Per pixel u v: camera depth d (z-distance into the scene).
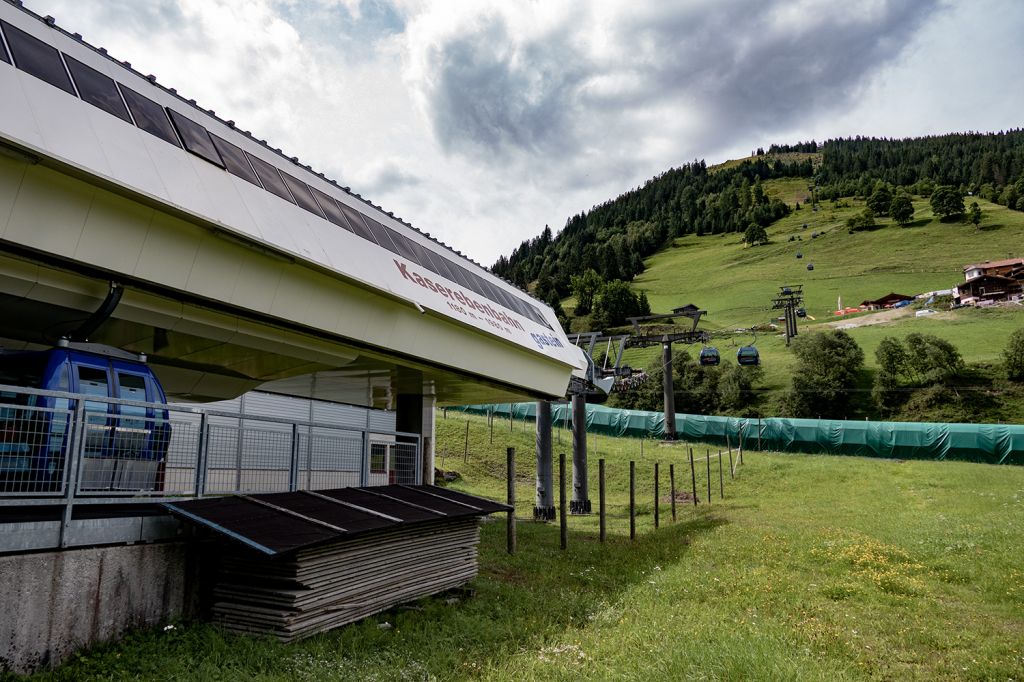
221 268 11.73
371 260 15.10
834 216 193.62
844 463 40.56
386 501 12.02
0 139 8.20
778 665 8.30
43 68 9.73
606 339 32.69
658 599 13.04
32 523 7.21
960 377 68.62
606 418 54.25
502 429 48.00
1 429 7.34
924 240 148.00
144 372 9.88
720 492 34.50
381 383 21.59
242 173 12.84
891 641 10.52
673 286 151.38
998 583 14.34
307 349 15.46
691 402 72.69
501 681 7.91
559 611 11.92
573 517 28.05
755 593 13.43
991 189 189.25
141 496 8.73
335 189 16.33
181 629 8.48
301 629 8.71
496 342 20.39
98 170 9.27
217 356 15.67
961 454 43.25
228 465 10.13
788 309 52.06
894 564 16.52
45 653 7.07
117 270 10.34
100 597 7.76
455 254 21.89
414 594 11.48
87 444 8.05
